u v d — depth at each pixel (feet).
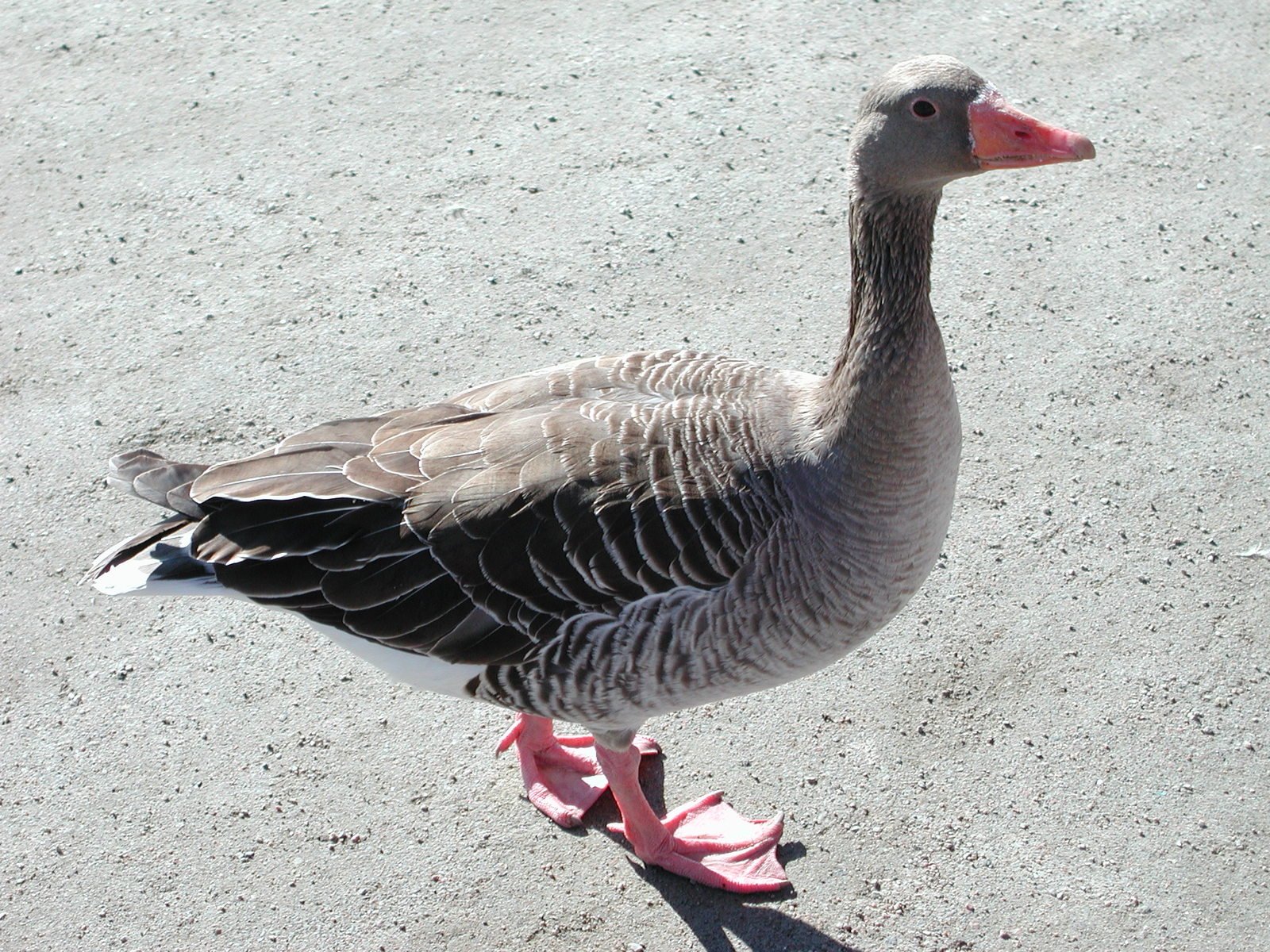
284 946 7.32
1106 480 8.10
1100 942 7.27
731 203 8.95
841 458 7.10
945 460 7.15
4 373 8.50
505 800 7.57
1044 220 8.86
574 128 9.31
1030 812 7.47
